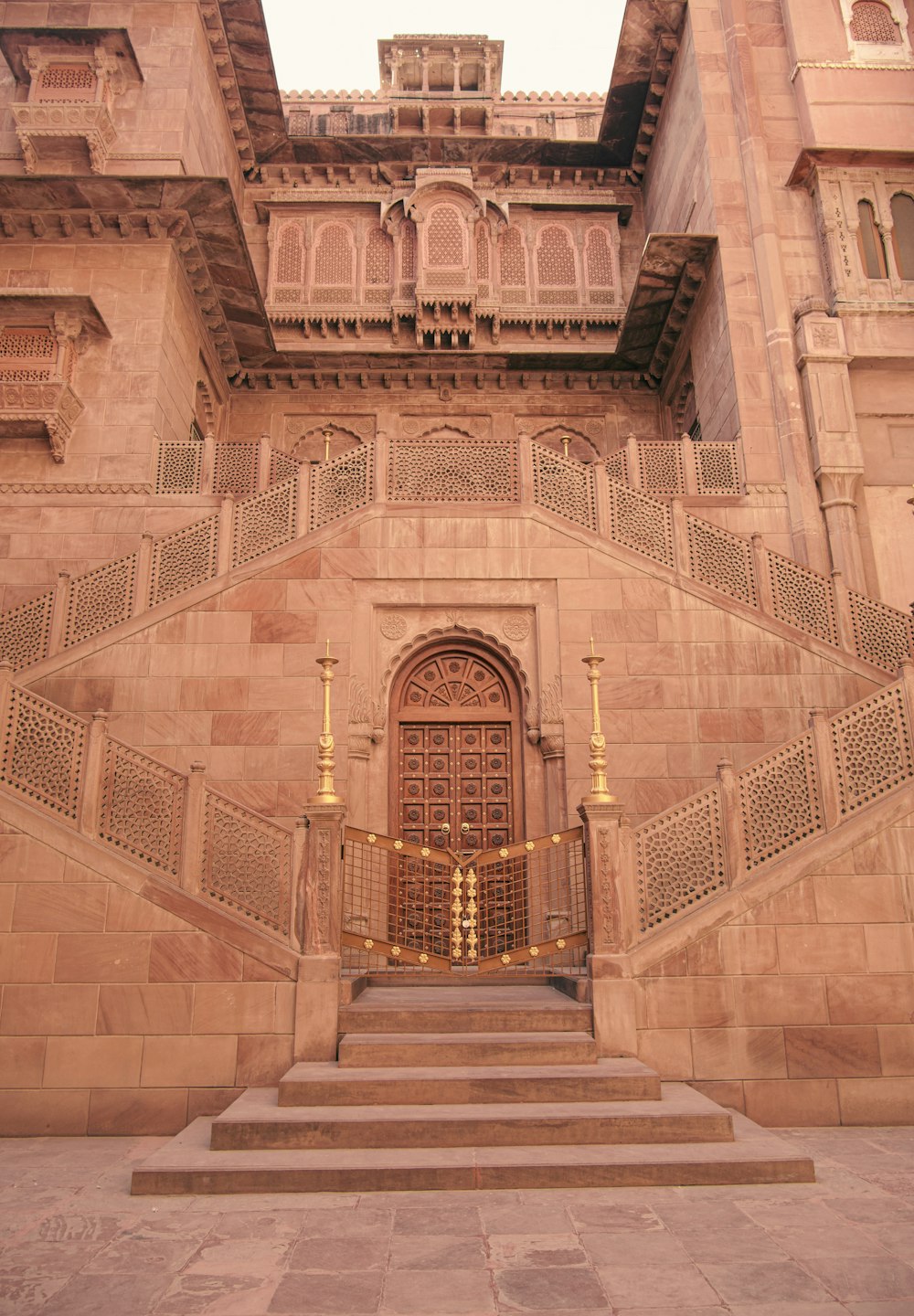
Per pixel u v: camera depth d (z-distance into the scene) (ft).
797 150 54.13
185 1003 23.02
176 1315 12.23
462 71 74.43
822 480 47.70
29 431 46.06
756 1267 13.69
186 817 24.45
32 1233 15.30
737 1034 23.13
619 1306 12.42
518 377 65.00
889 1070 23.12
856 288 50.49
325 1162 17.85
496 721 37.65
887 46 55.31
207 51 58.23
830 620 38.22
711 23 57.21
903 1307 12.39
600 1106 20.10
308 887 23.93
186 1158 18.22
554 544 37.93
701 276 54.90
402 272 64.64
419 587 37.52
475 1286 13.06
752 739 36.04
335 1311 12.30
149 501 45.85
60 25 54.95
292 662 36.11
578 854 33.35
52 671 35.68
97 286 49.42
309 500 38.68
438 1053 21.95
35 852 23.98
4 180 47.42
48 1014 22.97
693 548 38.96
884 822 24.80
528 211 67.67
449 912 27.99
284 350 61.72
